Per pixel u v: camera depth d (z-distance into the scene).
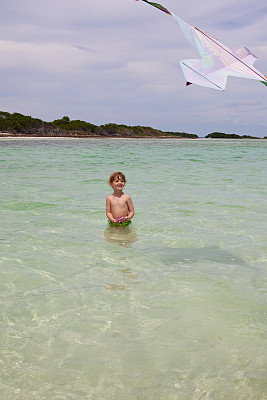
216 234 5.33
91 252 4.56
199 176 12.11
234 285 3.60
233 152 29.98
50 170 13.42
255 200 7.78
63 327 2.82
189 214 6.52
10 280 3.68
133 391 2.13
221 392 2.12
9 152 24.00
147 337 2.69
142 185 9.88
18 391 2.13
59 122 101.81
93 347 2.57
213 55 1.33
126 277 3.80
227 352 2.50
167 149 34.12
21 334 2.72
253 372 2.29
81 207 7.01
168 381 2.22
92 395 2.10
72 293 3.41
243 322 2.90
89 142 50.81
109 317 2.98
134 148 34.97
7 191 8.59
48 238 5.10
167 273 3.91
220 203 7.45
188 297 3.34
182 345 2.59
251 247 4.76
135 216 6.38
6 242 4.88
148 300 3.28
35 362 2.40
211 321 2.92
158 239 5.11
